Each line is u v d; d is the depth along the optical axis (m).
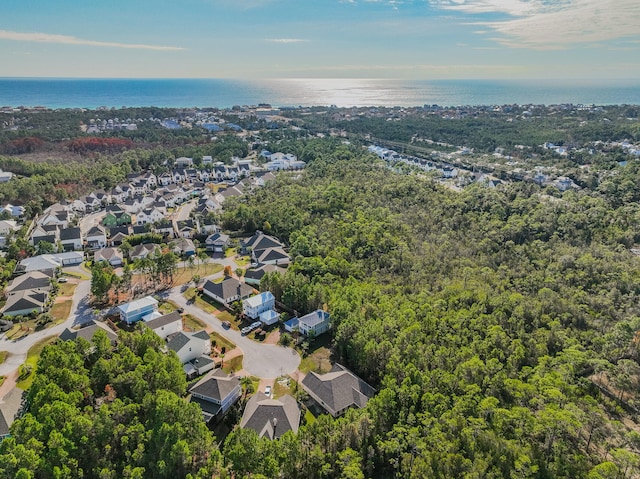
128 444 51.91
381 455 53.62
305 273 103.25
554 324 78.25
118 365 63.41
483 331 75.88
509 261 106.31
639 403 64.94
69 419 51.78
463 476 48.16
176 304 93.94
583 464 50.91
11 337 80.50
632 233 114.12
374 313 80.81
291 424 58.38
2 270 102.19
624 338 73.94
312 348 79.62
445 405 57.81
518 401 59.97
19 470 44.34
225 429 61.41
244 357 76.56
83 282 104.25
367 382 71.38
